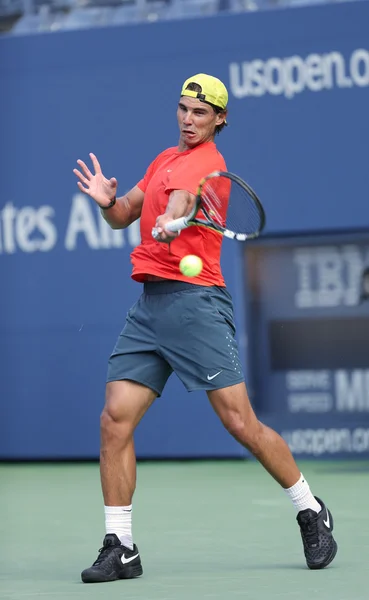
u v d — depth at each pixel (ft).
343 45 113.09
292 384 115.75
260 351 116.67
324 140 113.91
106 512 53.78
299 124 114.52
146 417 118.11
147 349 54.19
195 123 54.03
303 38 114.11
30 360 121.29
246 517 77.10
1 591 50.11
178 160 54.49
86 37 119.65
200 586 50.37
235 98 116.16
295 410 115.65
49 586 51.44
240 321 116.16
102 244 119.14
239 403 53.57
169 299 53.67
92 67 119.55
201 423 116.78
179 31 117.29
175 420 117.39
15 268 121.90
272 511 80.23
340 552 60.23
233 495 90.68
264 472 107.55
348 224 113.29
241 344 116.16
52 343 120.57
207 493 92.48
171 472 109.50
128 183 118.83
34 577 54.49
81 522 77.10
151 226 54.39
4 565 58.59
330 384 114.62
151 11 127.13
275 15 114.73
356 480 98.32
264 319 116.57
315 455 115.03
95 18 128.36
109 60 119.14
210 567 56.44
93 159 56.39
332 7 113.19
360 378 113.70
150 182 54.75
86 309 119.65
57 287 120.47
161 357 54.70
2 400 122.31
